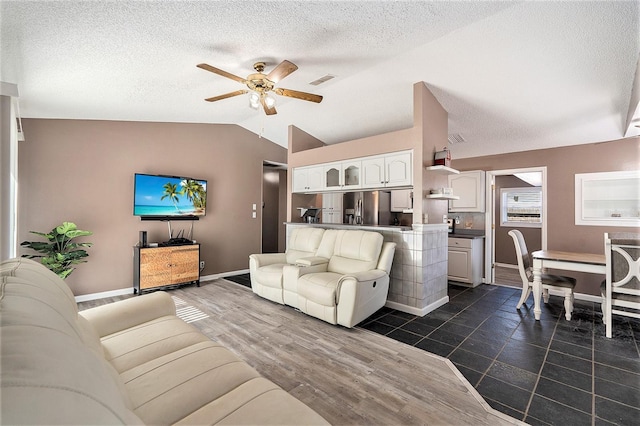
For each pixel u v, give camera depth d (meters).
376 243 3.26
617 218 3.82
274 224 6.85
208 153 4.92
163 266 4.05
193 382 1.18
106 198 3.91
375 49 2.63
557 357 2.29
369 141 3.80
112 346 1.46
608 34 2.18
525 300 3.50
